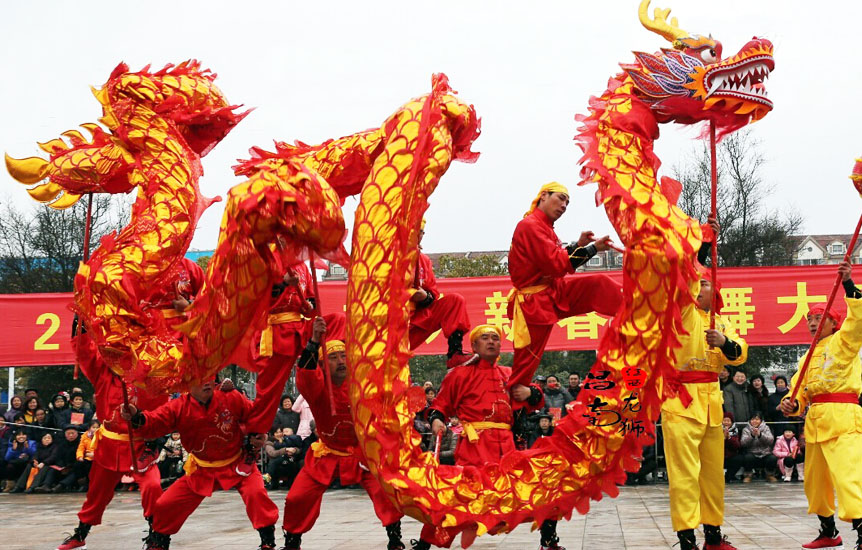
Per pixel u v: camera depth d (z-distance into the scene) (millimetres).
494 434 6875
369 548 7594
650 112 5137
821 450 6754
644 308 4789
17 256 25422
